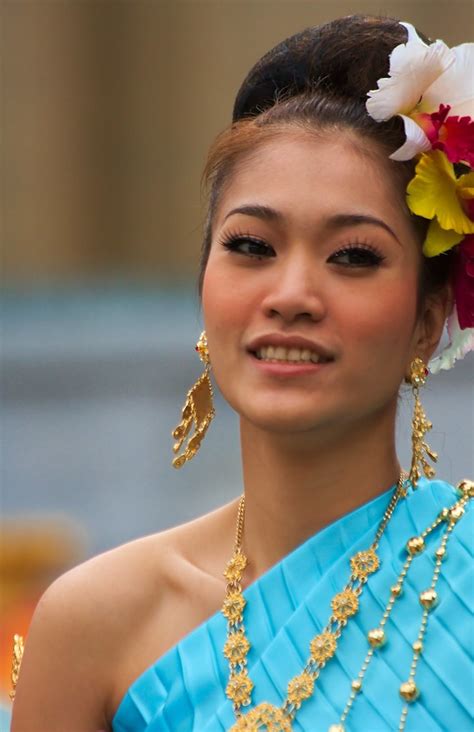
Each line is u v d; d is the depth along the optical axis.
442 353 7.33
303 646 6.56
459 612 6.45
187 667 6.73
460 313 7.06
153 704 6.80
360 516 6.82
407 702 6.30
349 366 6.53
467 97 6.87
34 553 22.94
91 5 47.50
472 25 41.81
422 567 6.61
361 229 6.57
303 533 6.94
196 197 47.56
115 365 35.56
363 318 6.52
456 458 21.89
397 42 7.00
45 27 46.94
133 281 44.62
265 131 6.81
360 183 6.62
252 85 7.27
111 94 47.81
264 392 6.56
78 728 7.16
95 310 38.94
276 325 6.52
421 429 7.04
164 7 47.59
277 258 6.61
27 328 37.91
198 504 25.03
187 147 47.69
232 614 6.79
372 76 6.93
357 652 6.49
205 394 7.60
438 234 6.79
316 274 6.54
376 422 6.87
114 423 31.20
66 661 7.17
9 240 46.56
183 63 47.62
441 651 6.37
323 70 7.02
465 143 6.75
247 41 46.91
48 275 46.22
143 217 47.97
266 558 7.05
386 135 6.77
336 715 6.36
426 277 6.95
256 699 6.54
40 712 7.21
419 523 6.78
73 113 47.50
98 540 23.95
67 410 32.66
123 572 7.23
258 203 6.60
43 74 47.00
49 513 25.00
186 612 7.06
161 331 37.66
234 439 28.19
